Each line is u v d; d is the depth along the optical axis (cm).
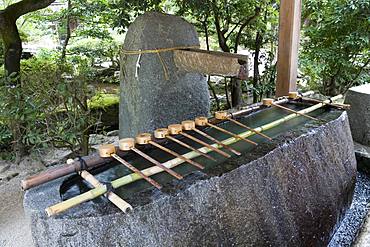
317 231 190
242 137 179
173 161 150
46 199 120
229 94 510
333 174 207
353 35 395
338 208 213
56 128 306
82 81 322
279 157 167
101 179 145
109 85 507
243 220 144
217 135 198
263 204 154
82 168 143
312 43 445
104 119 415
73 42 510
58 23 506
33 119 295
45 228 110
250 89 468
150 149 171
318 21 436
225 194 139
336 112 236
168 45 254
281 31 286
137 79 258
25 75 316
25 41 551
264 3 409
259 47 447
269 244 155
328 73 452
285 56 287
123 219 110
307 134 189
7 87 292
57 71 314
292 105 261
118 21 331
